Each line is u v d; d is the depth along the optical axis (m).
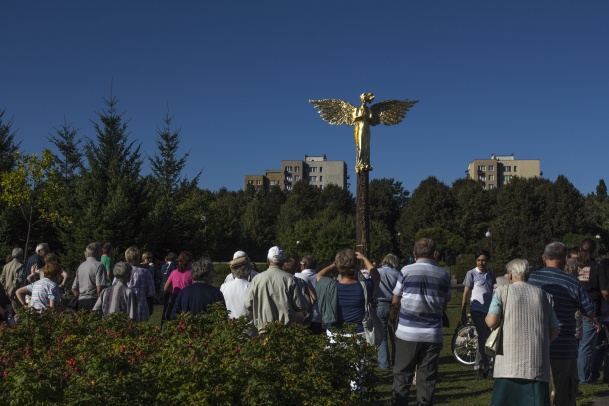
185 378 4.67
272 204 99.06
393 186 100.56
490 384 9.77
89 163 35.94
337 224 70.81
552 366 6.71
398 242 86.69
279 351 5.56
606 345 9.69
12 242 37.56
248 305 7.44
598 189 112.25
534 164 154.12
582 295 6.69
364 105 18.78
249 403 4.66
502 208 78.62
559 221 75.81
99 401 4.07
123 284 8.73
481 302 10.29
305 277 9.92
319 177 162.38
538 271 7.00
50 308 7.17
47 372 4.48
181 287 10.75
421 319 6.93
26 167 31.61
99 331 6.59
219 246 74.06
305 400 5.27
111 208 33.47
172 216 37.75
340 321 7.77
